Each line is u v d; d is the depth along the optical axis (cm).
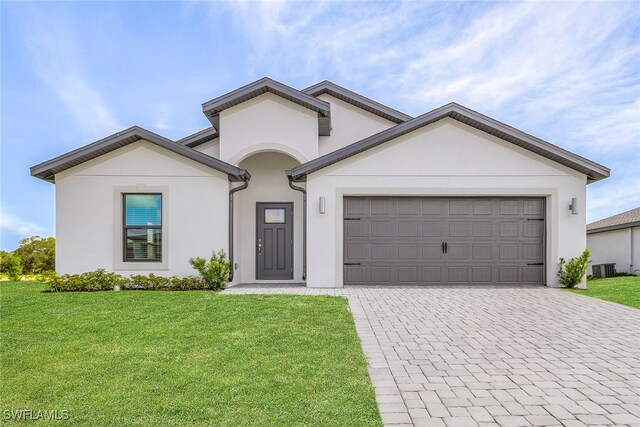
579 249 1030
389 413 338
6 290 983
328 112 1094
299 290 979
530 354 501
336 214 1039
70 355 477
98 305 764
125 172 1055
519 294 920
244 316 673
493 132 1035
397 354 497
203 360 460
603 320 678
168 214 1053
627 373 438
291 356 475
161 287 998
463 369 446
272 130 1097
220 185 1058
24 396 366
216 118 1147
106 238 1048
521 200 1059
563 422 326
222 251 1046
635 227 1717
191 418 324
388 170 1042
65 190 1051
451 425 319
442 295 902
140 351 492
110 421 320
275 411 337
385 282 1055
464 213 1061
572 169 1037
